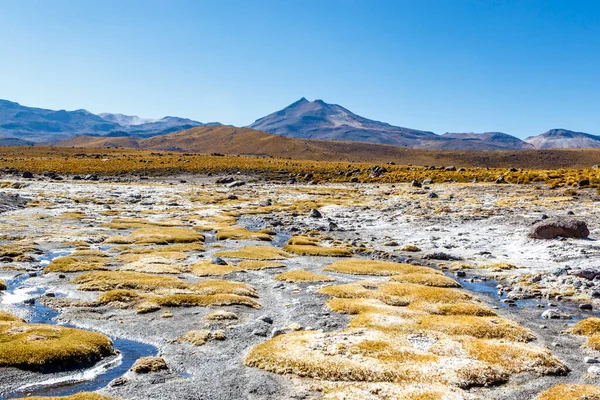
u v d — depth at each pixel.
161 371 17.81
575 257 38.72
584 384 16.73
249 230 58.91
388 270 35.66
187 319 23.92
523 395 16.08
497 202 75.38
